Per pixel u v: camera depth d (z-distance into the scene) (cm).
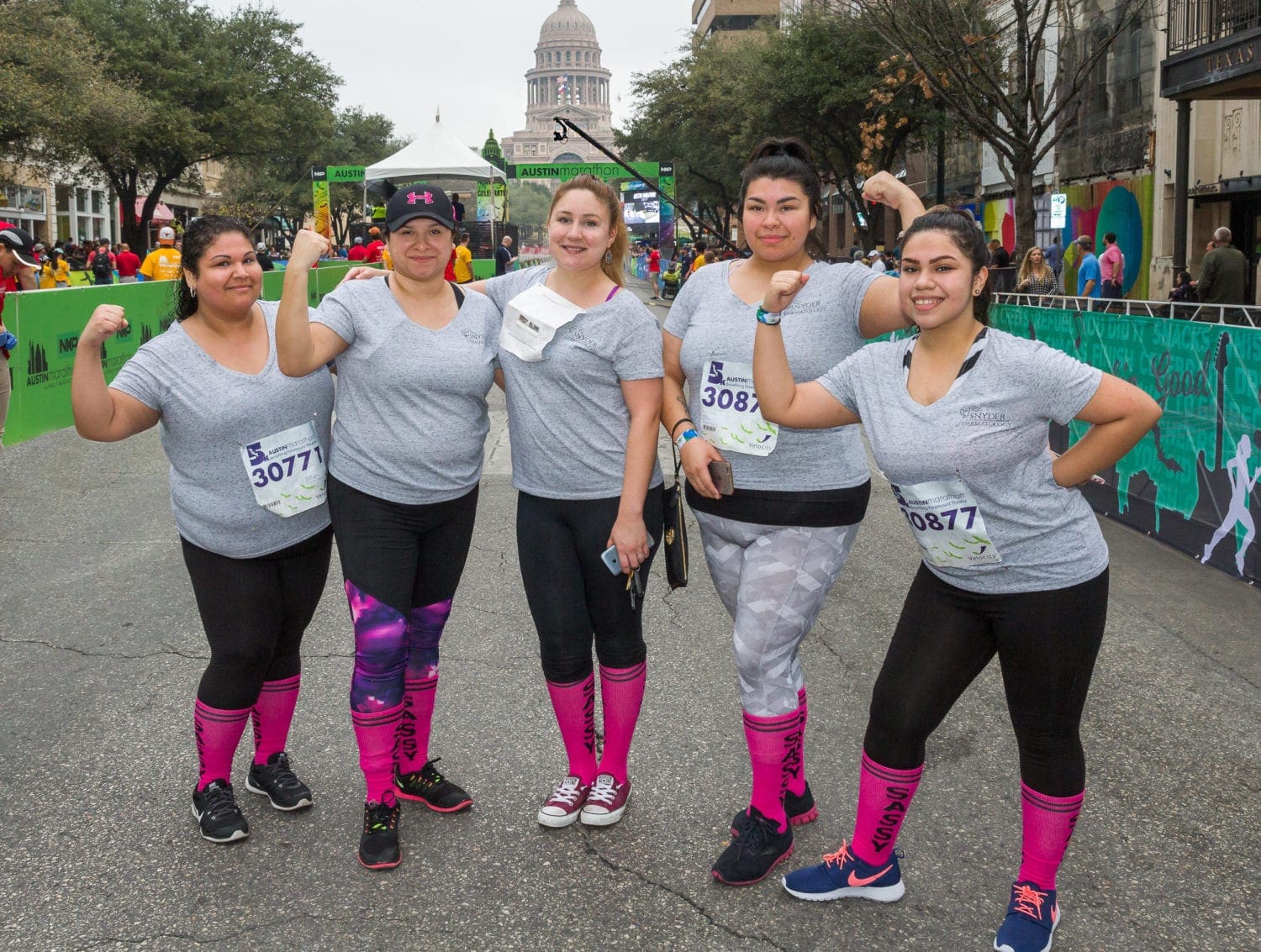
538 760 378
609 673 334
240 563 321
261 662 327
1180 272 1466
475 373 321
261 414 313
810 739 395
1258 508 568
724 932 280
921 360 259
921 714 274
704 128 4150
